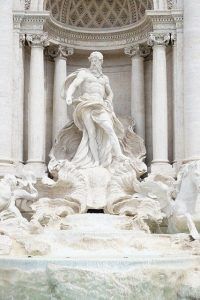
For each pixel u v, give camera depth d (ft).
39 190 92.99
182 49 100.27
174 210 79.61
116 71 113.39
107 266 58.49
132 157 100.68
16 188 82.94
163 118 100.17
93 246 68.18
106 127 94.07
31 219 83.97
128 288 57.06
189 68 97.19
